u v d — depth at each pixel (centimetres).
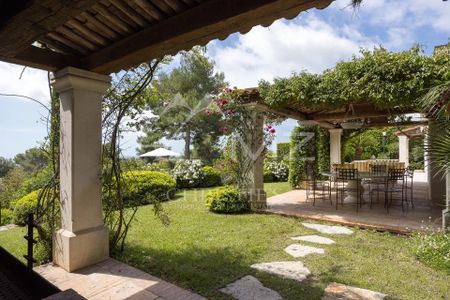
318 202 667
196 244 374
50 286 141
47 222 323
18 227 534
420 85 370
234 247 362
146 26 223
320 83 466
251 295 241
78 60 290
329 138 1004
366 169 754
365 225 448
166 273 285
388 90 395
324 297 238
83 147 297
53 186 320
